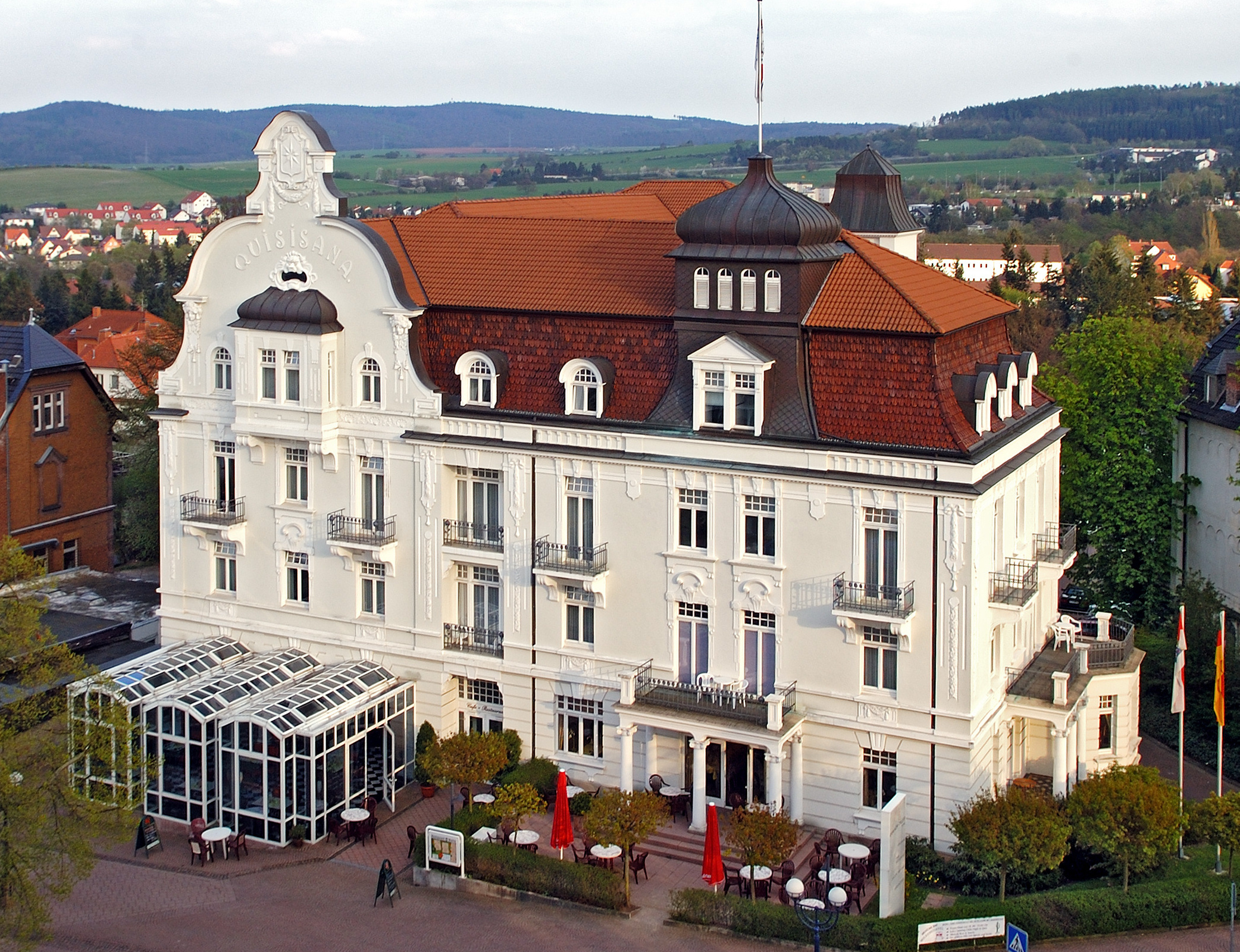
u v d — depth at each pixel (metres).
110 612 80.69
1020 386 59.97
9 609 51.84
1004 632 56.97
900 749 54.59
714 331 56.34
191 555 67.75
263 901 52.66
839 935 47.91
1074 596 83.19
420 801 61.31
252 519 65.81
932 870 52.97
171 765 58.53
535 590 60.66
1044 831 48.53
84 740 49.47
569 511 59.72
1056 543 63.22
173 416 66.50
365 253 61.12
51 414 91.69
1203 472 78.62
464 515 62.19
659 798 52.19
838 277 56.47
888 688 54.88
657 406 57.62
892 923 47.69
